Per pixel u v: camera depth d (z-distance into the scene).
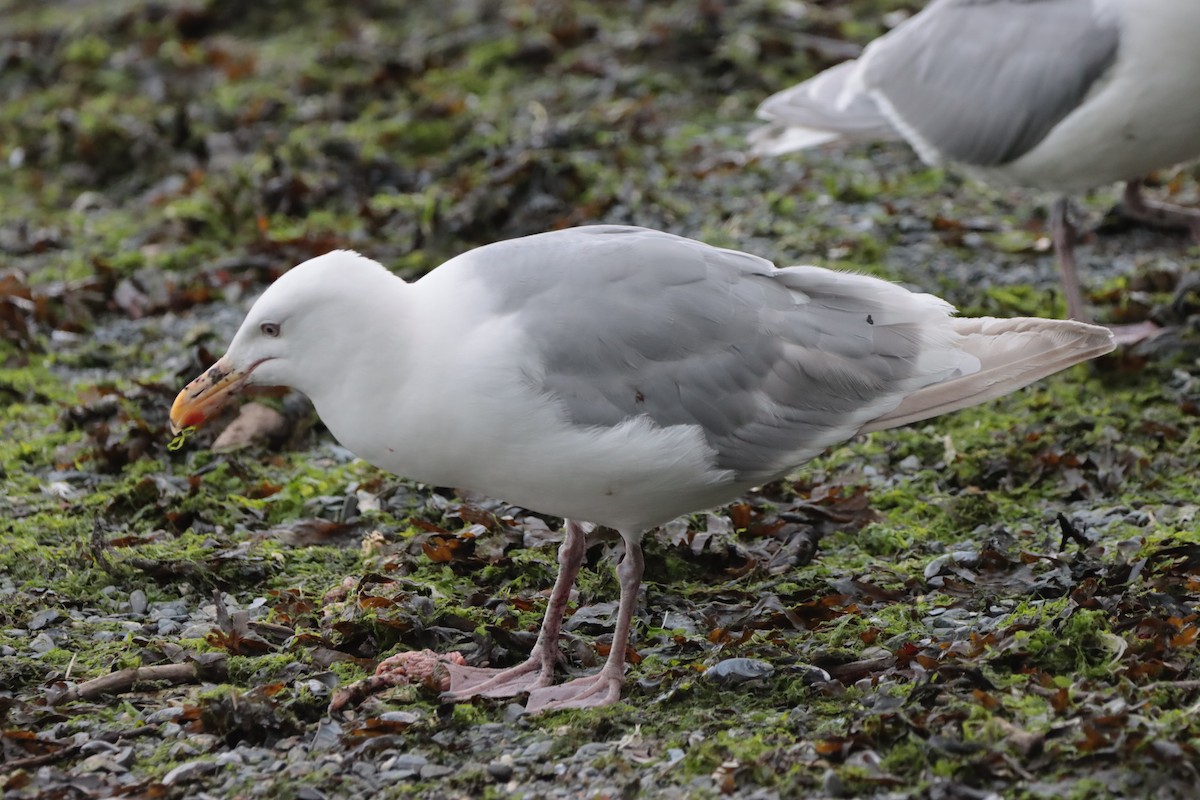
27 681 9.62
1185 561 10.09
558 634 9.72
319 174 18.80
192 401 9.32
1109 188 17.97
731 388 9.23
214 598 10.64
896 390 9.49
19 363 15.09
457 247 16.67
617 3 23.69
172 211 18.12
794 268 9.66
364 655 9.88
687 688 9.08
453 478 9.37
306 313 9.03
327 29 24.38
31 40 24.59
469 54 22.41
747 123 19.81
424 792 8.20
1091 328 9.38
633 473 9.05
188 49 23.50
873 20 22.66
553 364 8.93
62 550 11.30
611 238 9.58
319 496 12.30
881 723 8.21
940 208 17.34
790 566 10.95
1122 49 13.28
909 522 11.71
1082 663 8.90
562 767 8.34
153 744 8.83
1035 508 11.83
